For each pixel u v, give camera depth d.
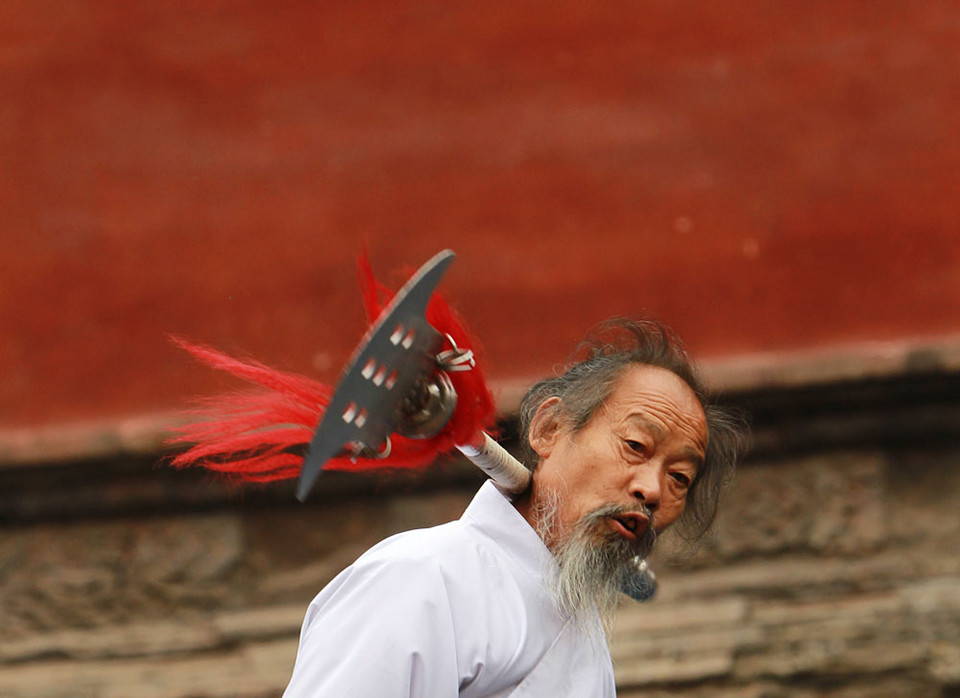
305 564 22.19
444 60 22.67
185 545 22.22
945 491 21.48
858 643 19.94
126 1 23.03
